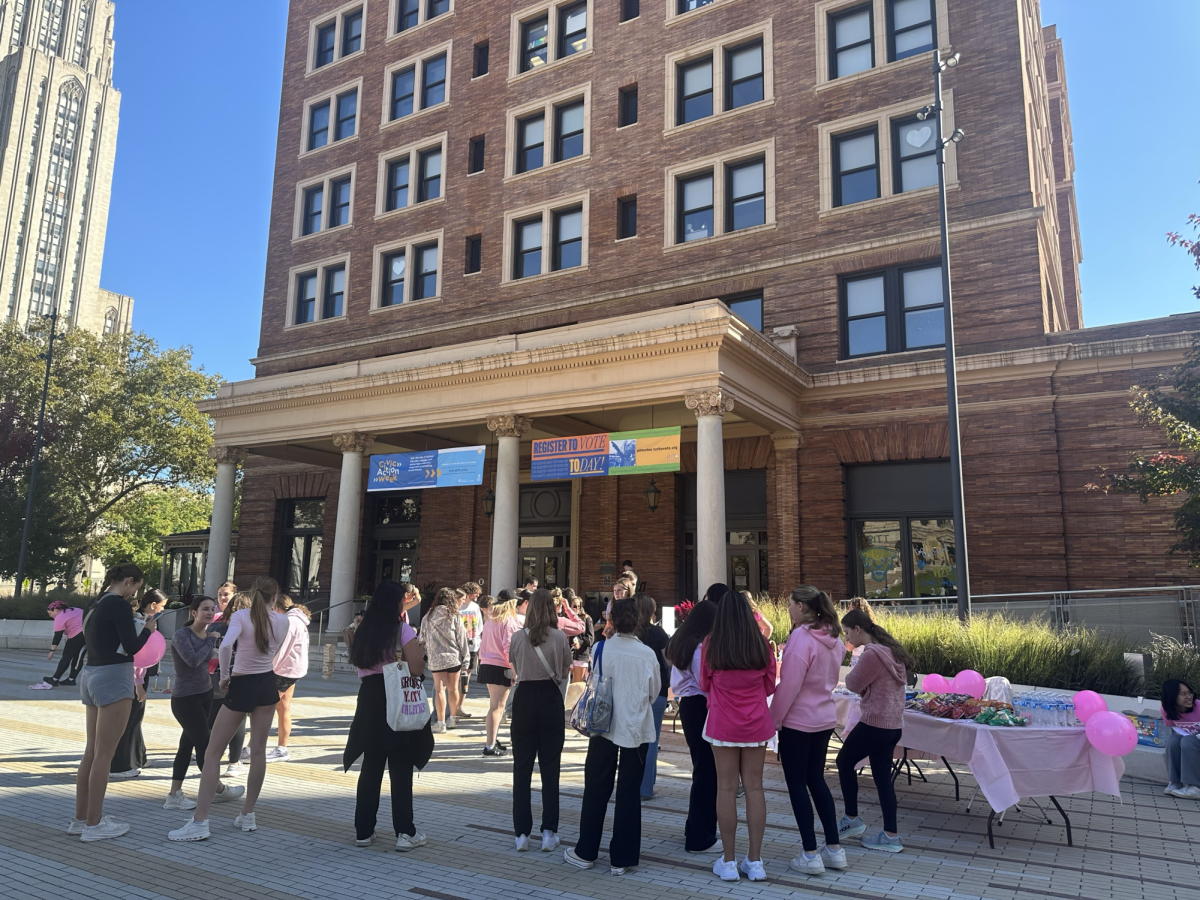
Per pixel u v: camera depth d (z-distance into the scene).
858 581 18.67
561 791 7.88
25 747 9.52
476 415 18.95
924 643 11.81
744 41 22.12
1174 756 8.25
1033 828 6.88
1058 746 6.47
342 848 5.98
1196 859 6.02
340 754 9.38
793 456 19.36
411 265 27.22
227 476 23.20
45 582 36.66
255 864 5.57
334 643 17.86
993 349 17.66
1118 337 16.56
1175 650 11.41
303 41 31.84
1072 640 11.48
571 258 24.28
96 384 42.19
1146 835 6.70
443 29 28.30
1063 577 16.17
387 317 27.27
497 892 5.11
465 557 24.91
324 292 29.20
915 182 19.27
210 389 45.19
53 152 109.12
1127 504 15.90
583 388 17.39
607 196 23.55
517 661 6.23
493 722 9.49
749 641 5.48
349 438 20.95
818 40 20.84
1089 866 5.83
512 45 26.36
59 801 7.17
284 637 6.57
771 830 6.72
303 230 30.36
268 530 29.03
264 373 29.64
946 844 6.38
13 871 5.34
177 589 33.69
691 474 21.75
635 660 5.72
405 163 28.44
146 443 42.53
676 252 22.03
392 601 6.02
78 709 12.61
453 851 5.95
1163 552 15.43
